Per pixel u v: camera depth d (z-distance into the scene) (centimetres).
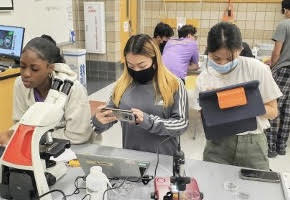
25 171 104
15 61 329
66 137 145
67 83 139
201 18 518
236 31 129
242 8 496
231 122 124
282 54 282
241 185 117
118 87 149
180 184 109
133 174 118
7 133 133
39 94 147
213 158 160
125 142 154
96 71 548
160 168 130
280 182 119
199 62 334
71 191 114
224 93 120
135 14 566
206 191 113
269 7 483
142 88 145
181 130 140
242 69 141
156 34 346
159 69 141
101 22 507
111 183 117
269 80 139
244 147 150
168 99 141
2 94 290
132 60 136
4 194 109
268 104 141
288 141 324
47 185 108
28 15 387
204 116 123
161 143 148
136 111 132
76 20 524
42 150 112
